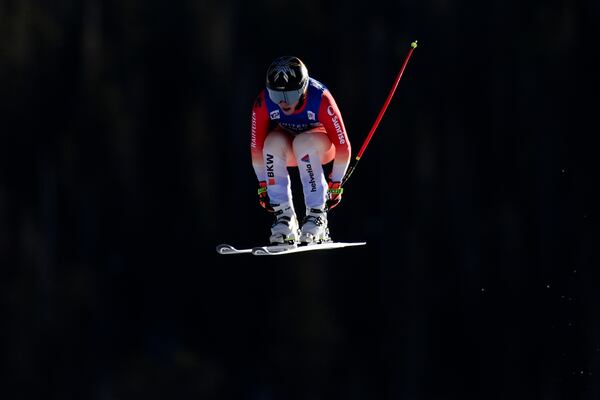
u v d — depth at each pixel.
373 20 169.12
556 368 123.38
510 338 129.62
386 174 149.62
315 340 126.06
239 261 136.00
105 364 130.12
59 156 148.50
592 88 161.38
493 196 149.38
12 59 153.62
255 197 146.62
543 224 144.62
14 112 151.38
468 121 159.50
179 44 162.62
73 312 133.25
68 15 163.00
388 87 162.50
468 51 167.62
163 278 139.38
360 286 135.50
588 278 135.12
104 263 141.00
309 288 129.25
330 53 165.75
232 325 131.62
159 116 154.25
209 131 152.00
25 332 129.25
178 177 147.00
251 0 167.00
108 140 149.88
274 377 125.38
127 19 165.25
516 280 136.88
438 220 144.38
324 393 124.06
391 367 128.12
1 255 136.88
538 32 167.38
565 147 156.00
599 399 117.38
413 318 132.88
